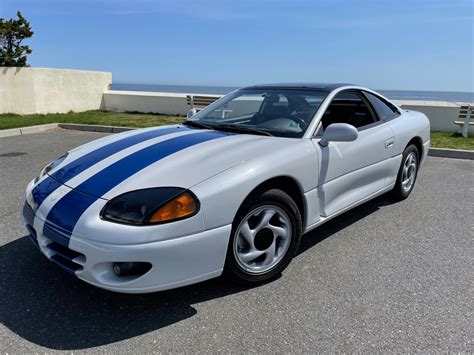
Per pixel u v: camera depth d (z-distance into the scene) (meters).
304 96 3.64
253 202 2.62
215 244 2.44
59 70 13.64
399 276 2.96
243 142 2.94
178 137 3.12
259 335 2.29
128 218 2.24
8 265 3.05
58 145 8.19
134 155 2.78
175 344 2.22
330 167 3.20
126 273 2.29
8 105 12.91
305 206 3.03
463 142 8.20
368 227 3.92
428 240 3.62
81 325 2.37
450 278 2.94
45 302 2.59
